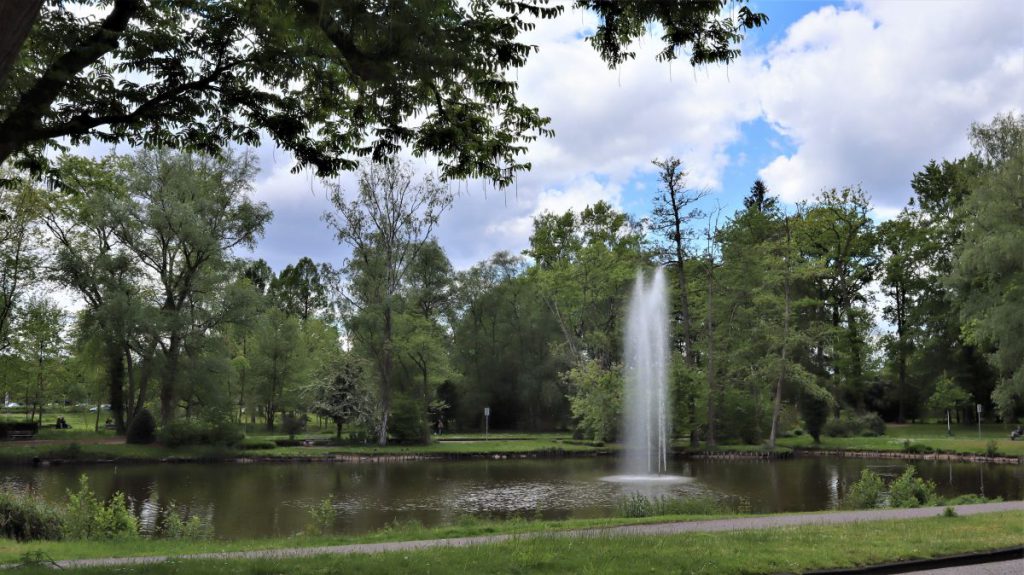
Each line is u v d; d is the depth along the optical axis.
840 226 56.53
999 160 39.47
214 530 18.19
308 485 28.08
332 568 8.06
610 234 57.56
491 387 63.81
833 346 52.78
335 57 10.59
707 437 46.91
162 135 12.76
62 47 10.91
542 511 21.19
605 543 9.78
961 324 49.88
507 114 12.62
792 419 51.25
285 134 12.50
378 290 45.06
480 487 27.31
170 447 39.53
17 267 39.97
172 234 40.84
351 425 46.34
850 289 58.28
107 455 37.03
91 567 8.27
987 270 36.25
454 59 9.69
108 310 38.94
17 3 6.25
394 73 9.75
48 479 29.48
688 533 11.16
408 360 51.44
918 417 64.31
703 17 9.90
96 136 12.38
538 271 54.50
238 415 59.28
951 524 12.38
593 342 51.19
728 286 48.84
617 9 9.80
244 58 11.38
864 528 11.86
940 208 57.00
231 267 42.75
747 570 8.60
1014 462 34.91
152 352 40.84
